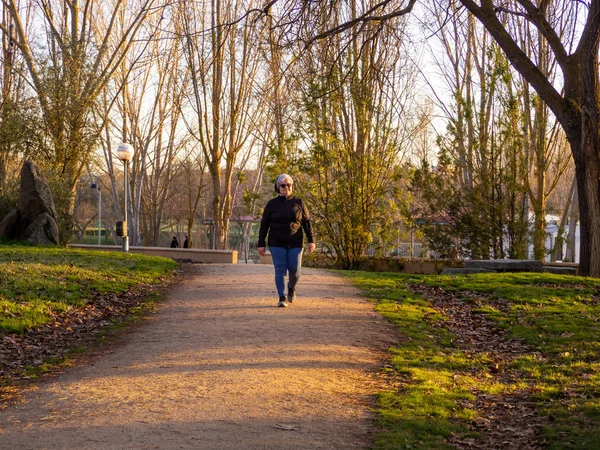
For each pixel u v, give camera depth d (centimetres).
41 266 1416
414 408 608
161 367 742
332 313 1077
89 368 757
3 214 2347
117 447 488
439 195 2298
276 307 1103
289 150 2261
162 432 523
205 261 2342
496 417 610
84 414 577
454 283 1467
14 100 2948
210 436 514
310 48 1561
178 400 613
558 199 5906
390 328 998
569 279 1504
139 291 1341
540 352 884
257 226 7325
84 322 1044
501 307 1216
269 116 3544
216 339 876
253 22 1520
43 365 780
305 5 1452
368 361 791
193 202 7662
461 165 2331
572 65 1700
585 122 1625
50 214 2244
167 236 7862
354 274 1662
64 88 2830
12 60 3108
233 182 6169
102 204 7488
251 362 757
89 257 1716
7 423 562
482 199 2294
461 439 542
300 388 660
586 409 612
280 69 1694
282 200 1088
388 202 2297
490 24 1695
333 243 2297
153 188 5538
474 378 755
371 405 616
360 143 2234
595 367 773
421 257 2394
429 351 870
